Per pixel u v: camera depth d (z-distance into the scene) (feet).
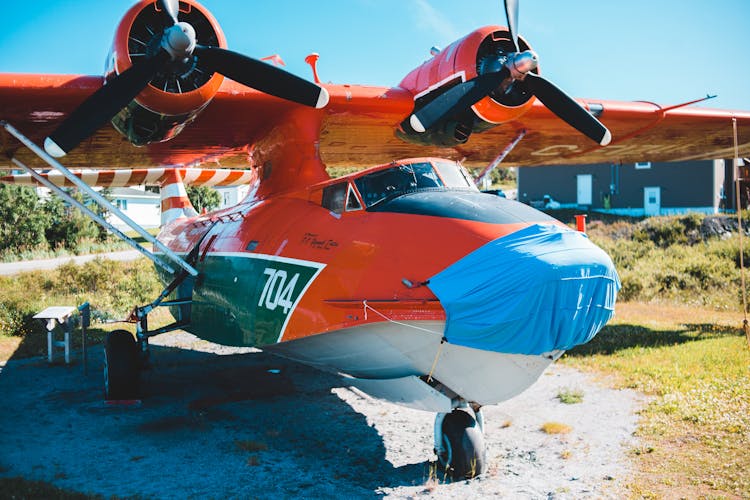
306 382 27.61
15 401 24.38
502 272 14.11
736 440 18.01
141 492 15.30
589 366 28.04
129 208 125.39
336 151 31.96
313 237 18.75
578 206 113.60
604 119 29.68
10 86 19.01
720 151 40.04
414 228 16.16
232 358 33.09
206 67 18.35
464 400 17.12
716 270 55.16
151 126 18.88
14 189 93.71
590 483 15.65
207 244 25.62
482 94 20.93
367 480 16.37
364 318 15.79
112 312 47.26
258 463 17.47
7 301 47.01
